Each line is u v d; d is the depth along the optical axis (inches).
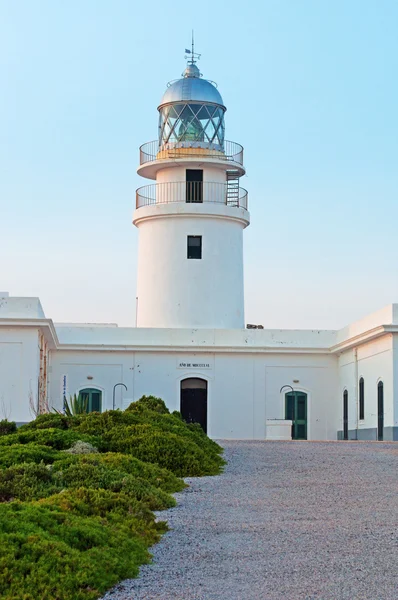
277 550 449.4
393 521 522.6
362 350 1422.2
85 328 1509.6
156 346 1505.9
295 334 1542.8
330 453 932.0
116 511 500.1
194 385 1531.7
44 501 491.8
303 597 368.8
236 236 1599.4
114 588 386.9
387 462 833.5
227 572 409.7
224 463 837.2
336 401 1549.0
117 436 793.6
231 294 1579.7
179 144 1585.9
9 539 380.8
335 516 540.4
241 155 1611.7
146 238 1594.5
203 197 1588.3
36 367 1274.6
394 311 1286.9
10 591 353.4
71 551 392.8
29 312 1278.3
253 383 1531.7
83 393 1504.7
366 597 367.6
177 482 669.9
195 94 1587.1
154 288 1572.3
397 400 1266.0
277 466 810.2
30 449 663.8
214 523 521.7
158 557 440.5
